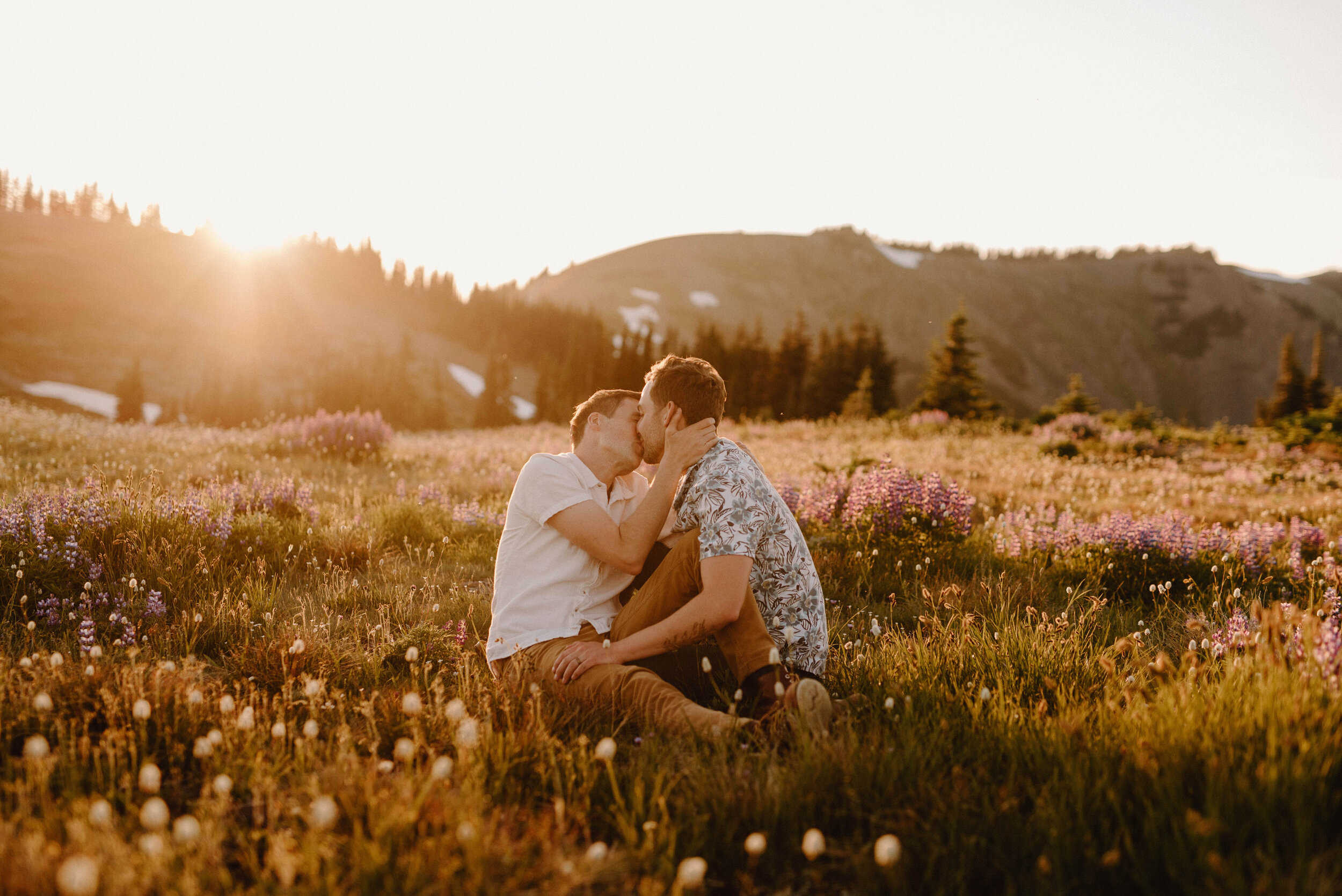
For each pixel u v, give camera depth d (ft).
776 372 244.83
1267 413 224.12
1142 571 17.07
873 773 6.73
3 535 14.26
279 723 7.55
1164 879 5.26
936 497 19.71
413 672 9.09
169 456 33.32
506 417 350.84
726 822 6.35
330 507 22.22
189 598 13.26
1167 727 6.88
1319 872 4.84
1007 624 11.50
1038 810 5.86
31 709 7.81
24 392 350.43
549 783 7.16
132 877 4.73
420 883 5.16
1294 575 16.40
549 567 9.77
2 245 499.10
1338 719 6.32
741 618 8.87
